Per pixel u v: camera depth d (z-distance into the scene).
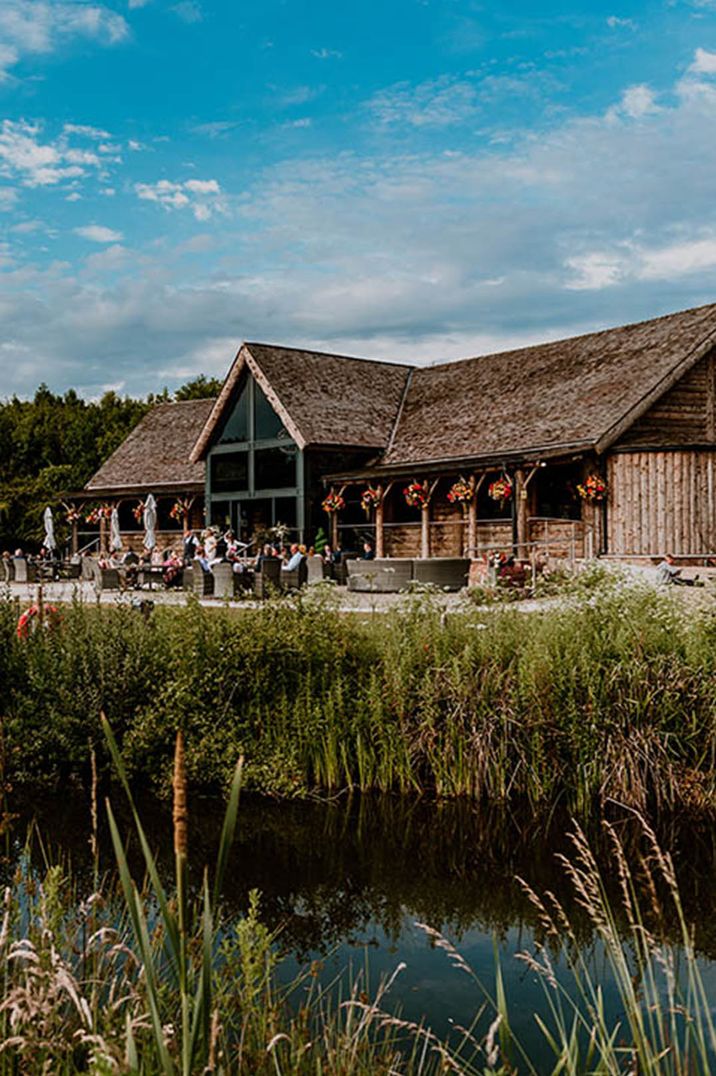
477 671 9.38
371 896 6.60
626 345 26.44
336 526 28.52
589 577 9.92
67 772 9.81
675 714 8.70
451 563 20.30
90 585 25.64
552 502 24.19
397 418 30.78
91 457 50.19
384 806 8.71
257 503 31.20
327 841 7.80
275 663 9.82
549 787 8.68
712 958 5.38
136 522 37.66
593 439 22.14
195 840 7.84
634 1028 3.43
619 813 8.33
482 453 25.17
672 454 21.70
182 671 9.68
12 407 59.66
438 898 6.55
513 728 8.97
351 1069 3.56
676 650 9.17
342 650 9.80
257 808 8.73
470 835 7.90
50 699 9.91
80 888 6.29
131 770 9.50
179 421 39.31
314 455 28.77
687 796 8.45
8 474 49.81
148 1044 3.03
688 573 18.69
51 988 3.13
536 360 29.34
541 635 9.34
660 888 6.63
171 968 4.03
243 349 30.55
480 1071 4.17
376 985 5.16
